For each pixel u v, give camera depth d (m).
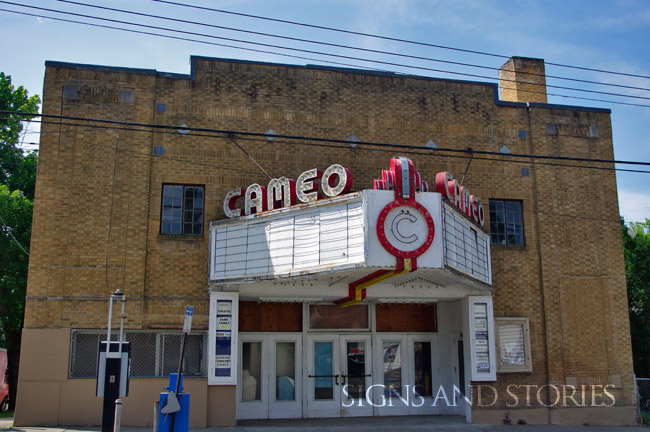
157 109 18.11
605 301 20.27
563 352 19.59
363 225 13.74
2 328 32.88
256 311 18.77
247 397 18.41
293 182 15.62
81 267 16.78
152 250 17.34
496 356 19.06
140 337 16.95
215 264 16.72
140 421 16.31
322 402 18.84
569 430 18.20
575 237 20.45
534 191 20.47
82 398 16.17
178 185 18.03
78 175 17.20
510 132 20.66
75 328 16.48
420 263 13.88
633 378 19.95
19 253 26.83
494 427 17.86
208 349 16.73
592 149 21.22
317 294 17.00
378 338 19.67
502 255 19.80
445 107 20.27
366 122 19.50
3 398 24.98
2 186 27.08
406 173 14.17
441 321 20.20
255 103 18.80
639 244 32.25
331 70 19.58
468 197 17.19
